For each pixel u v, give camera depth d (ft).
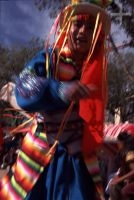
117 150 12.18
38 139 10.23
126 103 65.41
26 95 9.22
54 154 10.07
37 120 10.37
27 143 10.36
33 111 9.53
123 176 16.10
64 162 10.00
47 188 9.94
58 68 10.07
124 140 15.90
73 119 10.11
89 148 10.11
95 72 10.12
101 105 10.07
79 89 9.00
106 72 10.29
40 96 9.10
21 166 10.28
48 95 9.14
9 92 10.30
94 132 10.08
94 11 10.34
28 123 11.16
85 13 10.32
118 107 64.34
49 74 9.95
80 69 10.27
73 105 10.00
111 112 64.39
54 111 10.05
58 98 9.10
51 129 10.12
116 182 16.14
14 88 9.80
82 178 9.95
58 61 10.03
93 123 10.05
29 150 10.26
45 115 10.18
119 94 62.49
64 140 10.09
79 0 10.51
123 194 15.99
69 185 9.88
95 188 10.00
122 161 16.28
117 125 28.07
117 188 16.08
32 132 10.42
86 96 9.07
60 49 10.17
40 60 9.95
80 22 10.28
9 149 11.70
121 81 60.23
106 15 10.46
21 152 10.44
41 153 10.10
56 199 9.82
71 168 9.98
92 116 10.03
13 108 10.86
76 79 10.21
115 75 57.62
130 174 15.99
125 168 16.28
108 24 10.55
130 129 19.53
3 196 10.36
